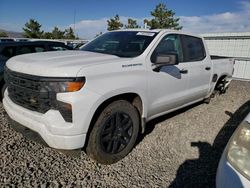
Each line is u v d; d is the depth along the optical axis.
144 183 2.77
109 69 2.82
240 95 7.23
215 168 3.12
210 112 5.32
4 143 3.46
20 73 2.76
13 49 5.67
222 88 6.28
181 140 3.89
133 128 3.23
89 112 2.59
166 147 3.63
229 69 6.12
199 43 4.78
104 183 2.73
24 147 3.40
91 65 2.69
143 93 3.29
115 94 2.87
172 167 3.12
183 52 4.25
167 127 4.36
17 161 3.04
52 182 2.68
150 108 3.52
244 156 1.65
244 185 1.54
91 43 4.20
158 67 3.47
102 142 2.90
